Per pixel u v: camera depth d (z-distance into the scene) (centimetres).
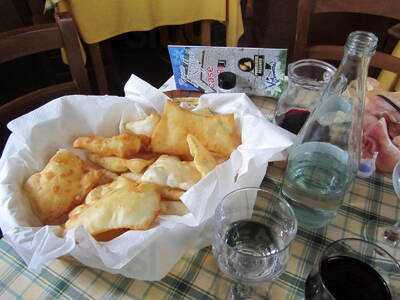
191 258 46
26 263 43
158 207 45
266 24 204
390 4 82
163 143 56
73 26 75
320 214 49
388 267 39
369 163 57
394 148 56
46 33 73
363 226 51
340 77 46
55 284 43
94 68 136
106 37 133
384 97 64
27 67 178
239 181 45
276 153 47
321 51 91
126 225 42
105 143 55
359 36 42
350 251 41
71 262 45
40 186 49
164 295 43
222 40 200
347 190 52
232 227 43
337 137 50
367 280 37
